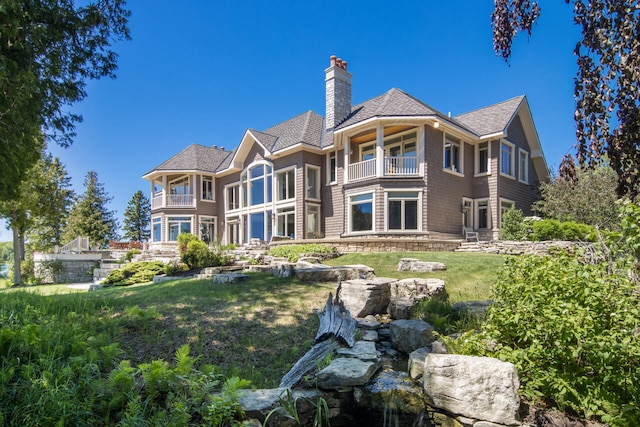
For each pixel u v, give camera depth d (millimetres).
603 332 3523
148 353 5125
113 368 4062
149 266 16422
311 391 4219
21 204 22656
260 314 7043
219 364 5117
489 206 19609
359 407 4273
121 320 6043
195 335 5871
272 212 22859
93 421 2947
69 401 3020
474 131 20562
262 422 3412
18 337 3982
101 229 49281
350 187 19203
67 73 10844
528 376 3904
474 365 3758
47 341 4105
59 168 41812
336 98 20469
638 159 3816
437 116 17109
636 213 3535
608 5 3785
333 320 6059
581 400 3521
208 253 15547
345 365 4551
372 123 17734
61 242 46688
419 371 4457
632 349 3260
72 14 9867
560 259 4430
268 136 24188
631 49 3611
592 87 3967
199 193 27781
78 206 49594
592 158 4059
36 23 9125
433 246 15703
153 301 7809
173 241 27312
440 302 7148
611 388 3541
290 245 16734
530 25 4246
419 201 17500
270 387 4543
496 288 4922
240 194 25875
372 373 4645
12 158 10688
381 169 17734
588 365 3752
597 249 4555
